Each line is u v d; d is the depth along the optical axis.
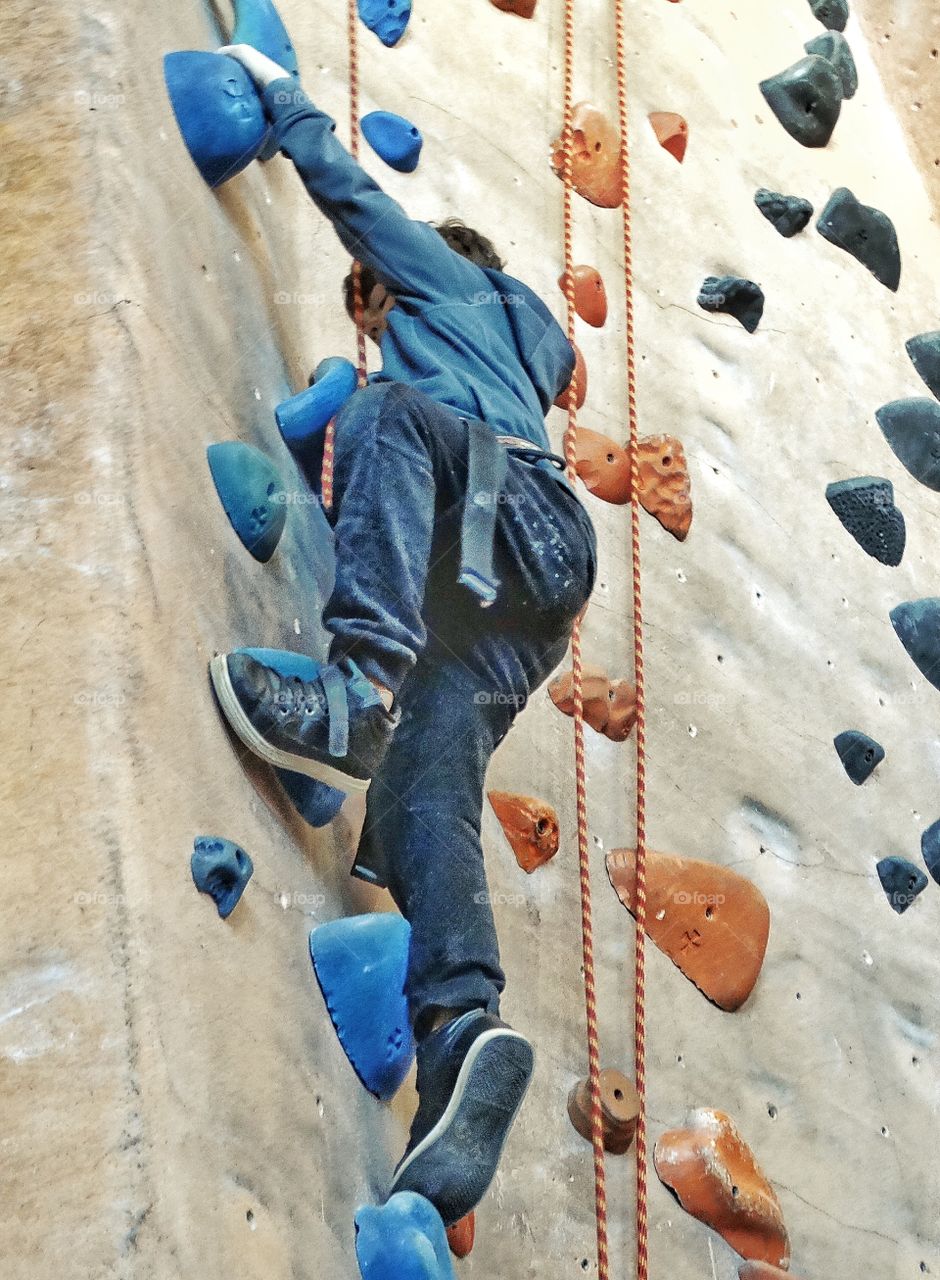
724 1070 2.81
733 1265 2.66
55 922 1.77
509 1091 1.96
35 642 1.89
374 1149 2.12
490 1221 2.37
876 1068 3.01
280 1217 1.86
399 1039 2.14
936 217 4.25
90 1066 1.71
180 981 1.82
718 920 2.88
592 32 3.70
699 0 4.03
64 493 1.96
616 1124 2.58
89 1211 1.65
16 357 2.04
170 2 2.49
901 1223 2.90
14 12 2.23
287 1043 1.99
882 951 3.14
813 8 4.28
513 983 2.55
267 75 2.45
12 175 2.14
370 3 3.28
